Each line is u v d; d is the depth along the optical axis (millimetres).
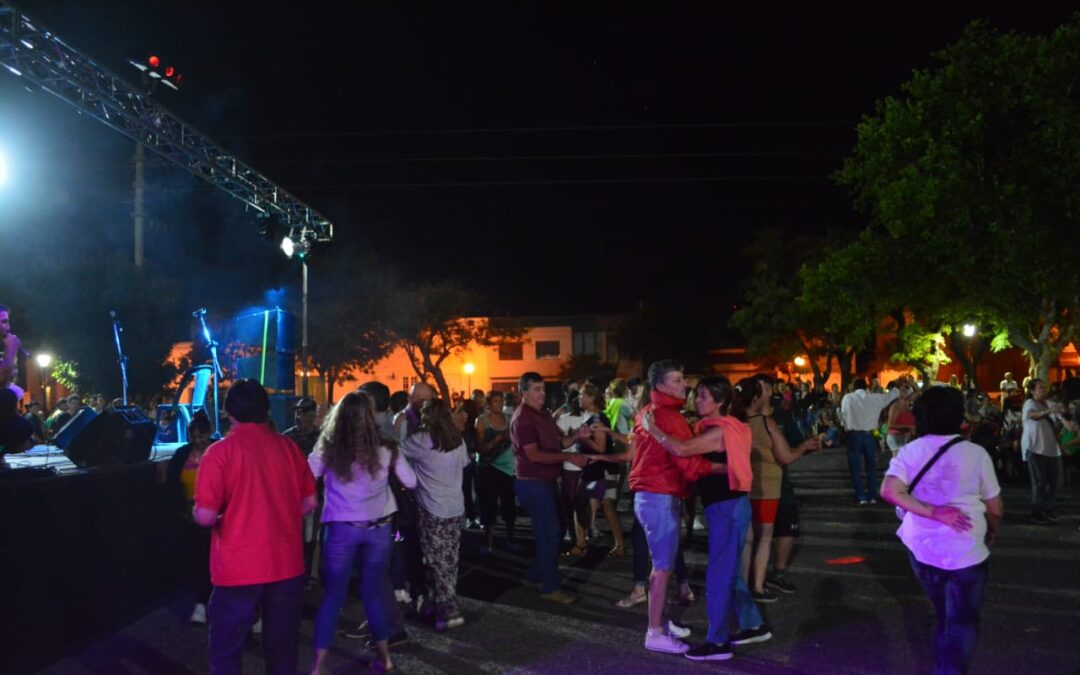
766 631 6496
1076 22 18734
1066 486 15602
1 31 12945
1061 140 18281
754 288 43438
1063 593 7699
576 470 10242
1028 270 19109
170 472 7344
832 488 16359
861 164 22203
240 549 4629
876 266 23156
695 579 8867
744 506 6199
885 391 14797
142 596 7859
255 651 6621
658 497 6367
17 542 6055
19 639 6008
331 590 5855
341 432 5914
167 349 25641
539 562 8055
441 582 7066
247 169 20188
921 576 4848
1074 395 21344
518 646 6562
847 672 5785
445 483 7090
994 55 19656
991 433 16688
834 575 8703
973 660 5898
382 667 6020
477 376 56250
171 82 16562
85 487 6980
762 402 7742
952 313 23734
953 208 19703
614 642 6617
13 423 7051
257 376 16797
